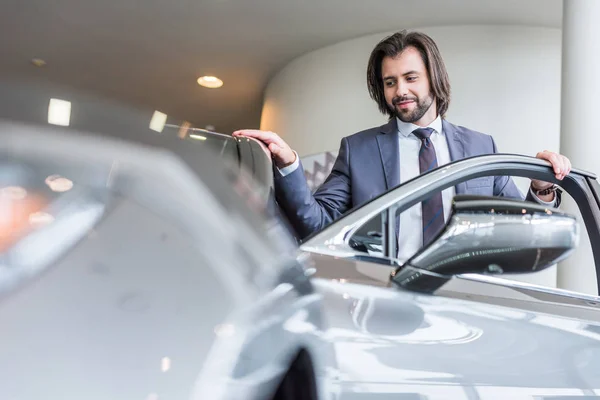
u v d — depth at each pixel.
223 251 0.48
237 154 0.99
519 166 1.17
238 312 0.45
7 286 0.39
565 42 2.71
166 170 0.48
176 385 0.38
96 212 0.44
